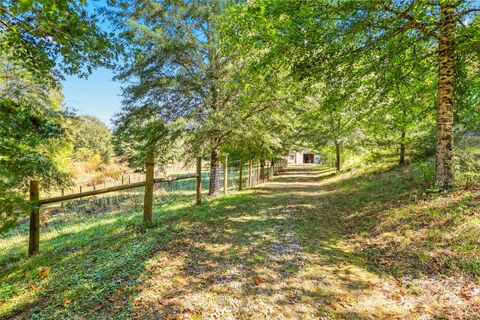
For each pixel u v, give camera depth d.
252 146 11.42
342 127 14.36
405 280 3.06
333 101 6.00
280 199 8.76
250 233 4.80
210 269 3.32
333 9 3.98
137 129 10.13
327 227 5.37
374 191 7.70
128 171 24.98
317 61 4.75
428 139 9.13
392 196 6.32
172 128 9.32
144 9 8.08
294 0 3.84
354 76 5.49
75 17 2.73
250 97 8.43
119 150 29.70
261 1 4.16
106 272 3.22
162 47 8.45
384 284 3.03
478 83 5.43
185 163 10.60
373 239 4.36
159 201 10.15
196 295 2.74
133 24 7.30
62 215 9.42
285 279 3.12
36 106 7.50
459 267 3.06
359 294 2.84
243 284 2.98
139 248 3.97
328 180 15.13
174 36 8.85
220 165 11.98
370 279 3.15
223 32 5.46
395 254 3.71
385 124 9.30
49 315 2.44
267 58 4.90
